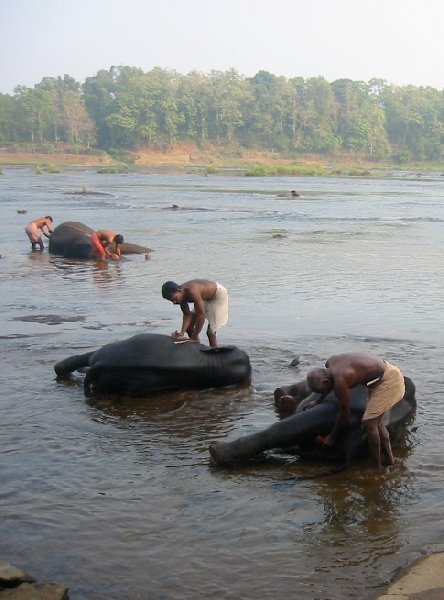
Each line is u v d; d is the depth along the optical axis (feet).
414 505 20.53
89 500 20.48
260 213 121.70
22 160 426.51
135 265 63.77
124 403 28.45
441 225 104.32
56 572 17.08
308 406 25.22
